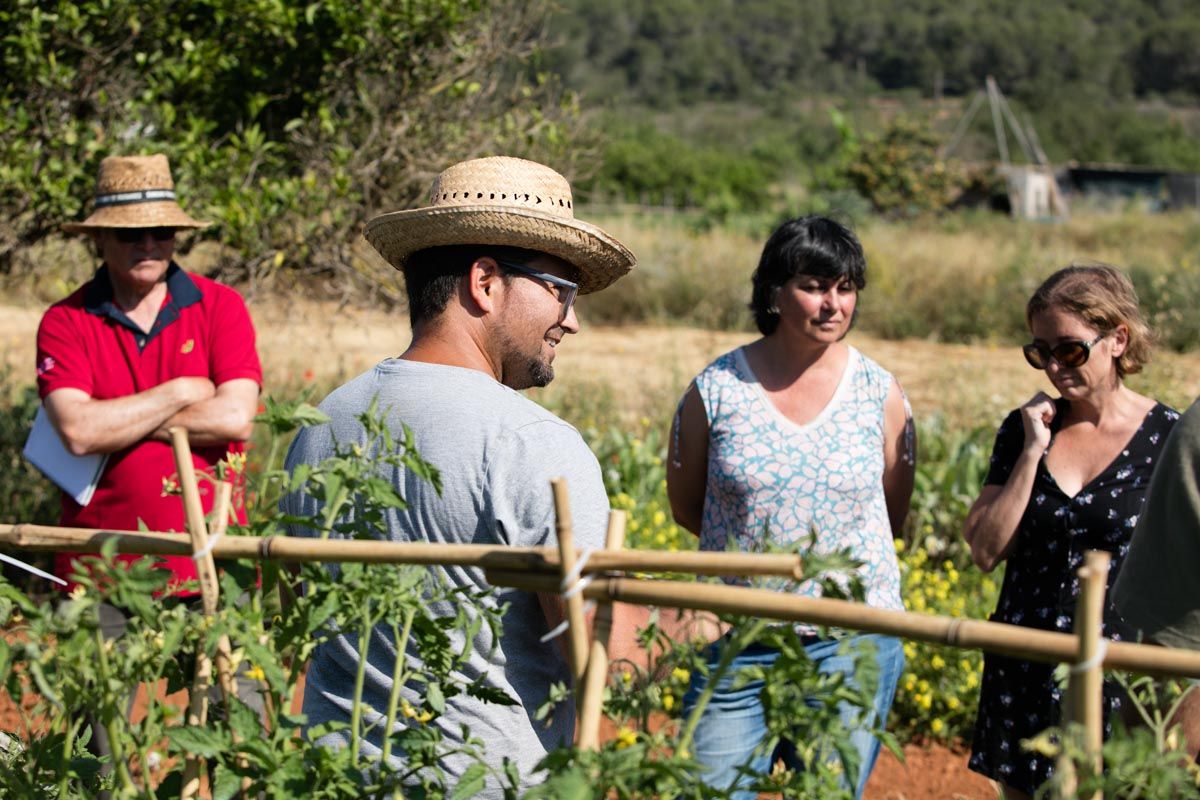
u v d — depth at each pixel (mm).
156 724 1825
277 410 1912
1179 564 2186
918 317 17250
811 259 3041
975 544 3125
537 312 2314
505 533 2078
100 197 3637
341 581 1831
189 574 3193
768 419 3168
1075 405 3061
